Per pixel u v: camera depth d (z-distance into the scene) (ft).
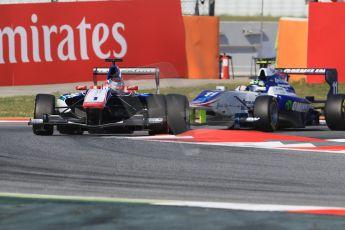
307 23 244.83
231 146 117.50
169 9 247.91
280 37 262.06
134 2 243.40
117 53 241.96
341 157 106.01
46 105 128.98
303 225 64.03
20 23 230.48
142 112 128.06
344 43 233.55
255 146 118.01
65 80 236.63
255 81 152.56
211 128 155.02
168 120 129.29
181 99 131.85
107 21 240.53
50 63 234.58
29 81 232.32
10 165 96.12
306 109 159.22
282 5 437.99
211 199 75.97
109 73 131.95
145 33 244.83
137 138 127.03
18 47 231.09
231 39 380.37
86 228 62.34
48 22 233.96
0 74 229.25
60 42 235.40
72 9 236.43
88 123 125.70
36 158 102.47
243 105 144.46
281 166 97.30
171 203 72.90
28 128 150.30
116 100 131.85
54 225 63.31
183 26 249.75
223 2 443.32
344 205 73.46
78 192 78.74
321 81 240.53
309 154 108.99
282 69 158.30
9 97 211.41
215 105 138.31
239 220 65.72
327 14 234.79
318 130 156.87
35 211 68.54
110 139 125.39
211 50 256.52
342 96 153.17
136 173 91.04
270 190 81.10
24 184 82.89
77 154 106.52
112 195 77.36
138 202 73.26
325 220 66.03
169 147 115.14
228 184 84.48
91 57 239.09
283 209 70.59
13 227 62.49
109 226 63.05
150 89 226.17
